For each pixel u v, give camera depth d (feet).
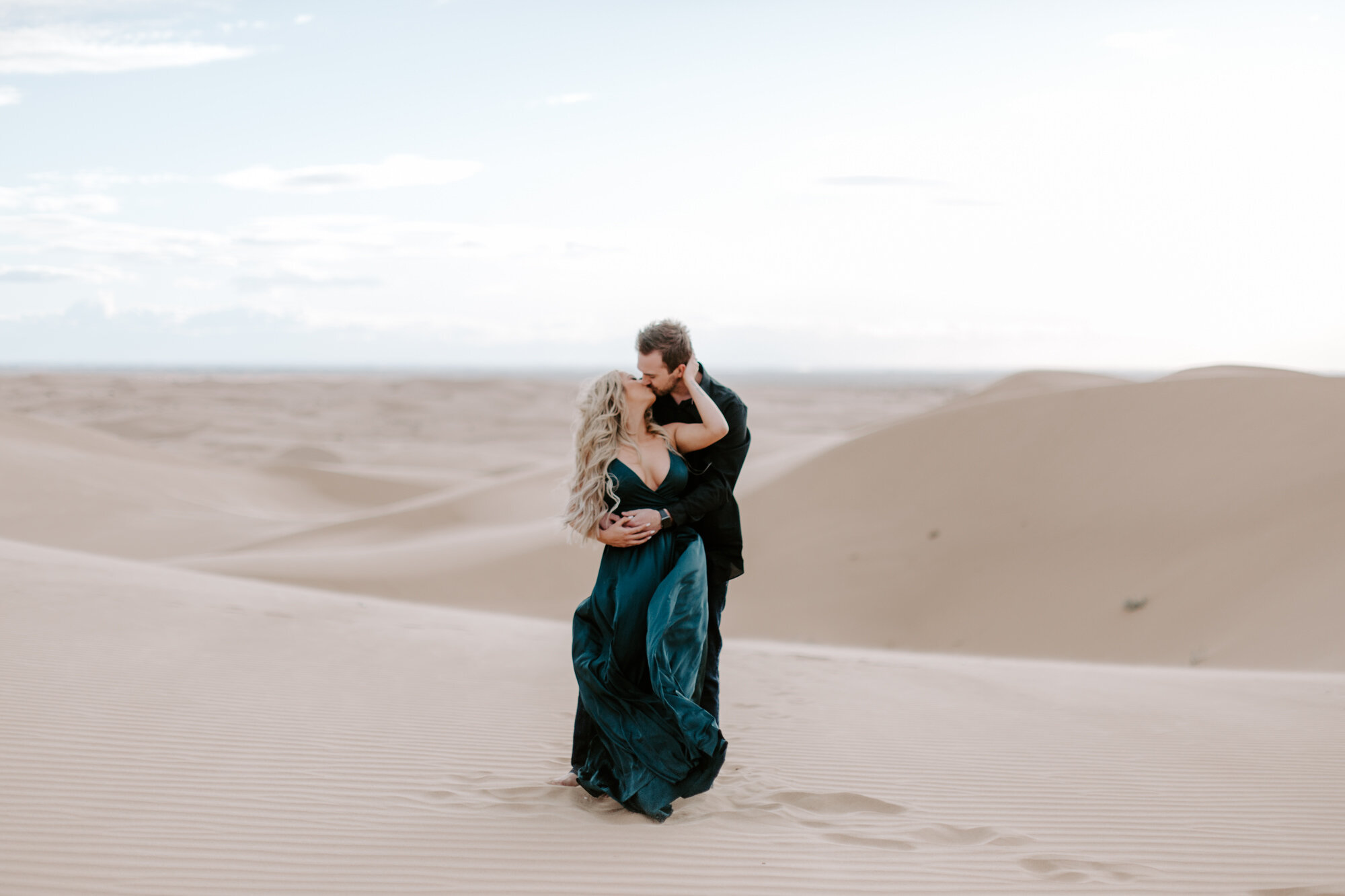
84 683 20.80
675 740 14.55
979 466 96.63
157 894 11.41
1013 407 105.50
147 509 145.28
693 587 15.17
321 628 30.94
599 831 13.97
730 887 12.30
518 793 15.58
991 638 69.62
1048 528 82.84
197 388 523.70
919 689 27.22
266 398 490.90
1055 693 27.12
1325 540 62.49
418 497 186.19
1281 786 17.65
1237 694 27.45
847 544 91.04
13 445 163.84
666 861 13.01
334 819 14.03
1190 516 75.56
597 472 15.24
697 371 15.51
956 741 20.59
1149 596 66.69
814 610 80.48
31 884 11.47
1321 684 30.19
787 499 103.81
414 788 15.60
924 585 80.79
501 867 12.60
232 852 12.73
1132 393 97.96
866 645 73.67
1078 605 70.03
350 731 18.80
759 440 187.32
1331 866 13.82
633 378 15.65
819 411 492.95
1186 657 56.65
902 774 17.85
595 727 15.51
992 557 80.74
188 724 18.44
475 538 116.78
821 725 21.67
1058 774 18.15
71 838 12.87
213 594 35.78
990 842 14.40
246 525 141.79
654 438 15.51
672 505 15.21
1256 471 77.92
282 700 20.86
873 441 110.42
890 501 97.76
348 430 357.20
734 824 14.55
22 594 30.19
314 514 171.32
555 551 102.37
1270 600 58.54
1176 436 88.43
